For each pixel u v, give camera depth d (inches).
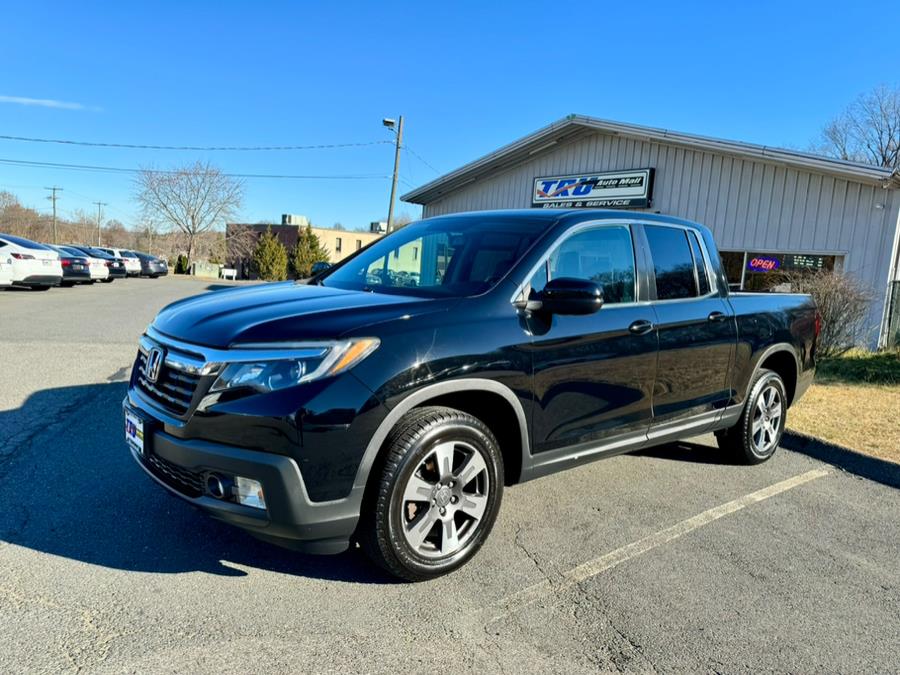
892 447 202.1
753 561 131.5
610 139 631.2
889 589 121.7
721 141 516.7
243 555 123.5
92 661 90.0
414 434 109.5
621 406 145.6
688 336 160.1
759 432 193.0
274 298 128.9
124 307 582.2
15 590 107.2
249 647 95.2
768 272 506.0
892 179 421.1
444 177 791.7
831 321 367.6
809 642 103.1
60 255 844.6
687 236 171.9
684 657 97.9
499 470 124.0
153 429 112.5
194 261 2662.4
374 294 132.9
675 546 137.3
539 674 92.3
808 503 165.6
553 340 129.3
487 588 116.3
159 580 113.0
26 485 152.2
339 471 102.7
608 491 168.7
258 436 100.0
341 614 105.3
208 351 105.7
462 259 142.5
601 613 109.3
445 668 92.5
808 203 480.7
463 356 114.7
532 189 719.7
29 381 260.2
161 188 2655.0
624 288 150.0
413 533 112.7
